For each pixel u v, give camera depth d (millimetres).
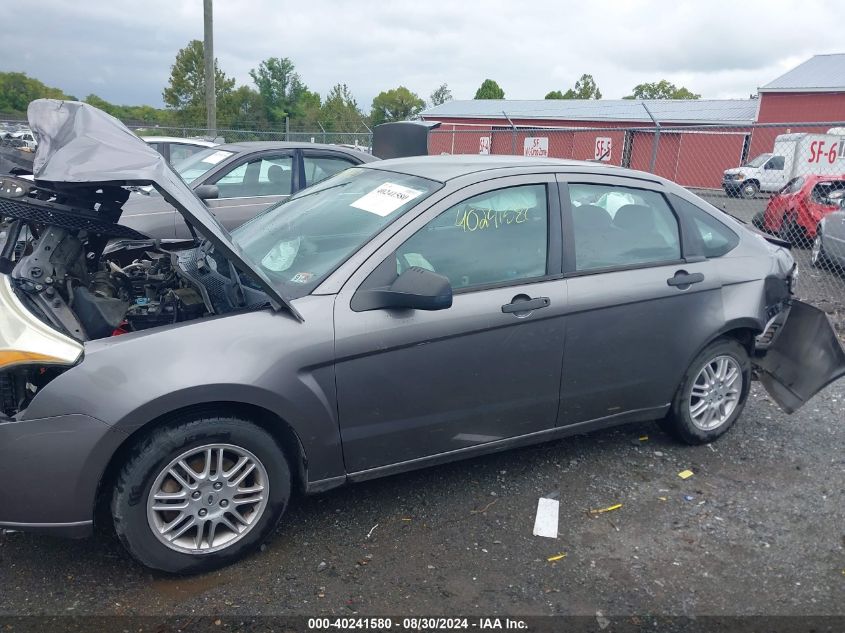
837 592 3064
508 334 3498
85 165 2904
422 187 3629
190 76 49625
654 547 3359
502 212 3625
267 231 3934
